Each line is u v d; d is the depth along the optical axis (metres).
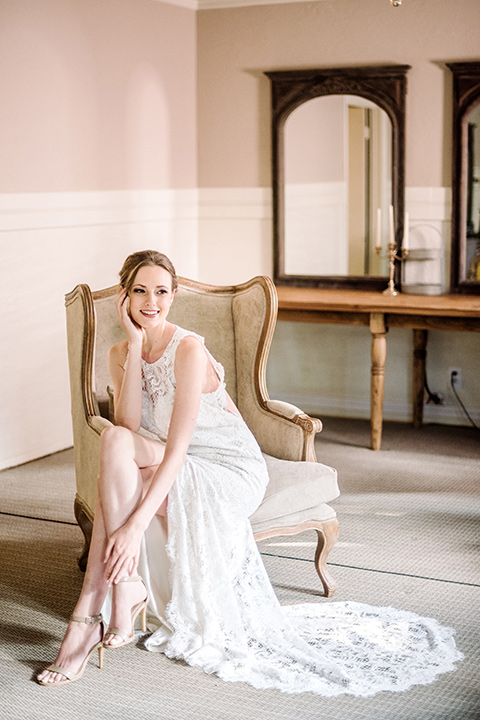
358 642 2.63
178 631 2.59
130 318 2.77
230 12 5.45
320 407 5.63
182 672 2.51
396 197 5.13
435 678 2.45
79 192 4.78
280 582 3.11
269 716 2.28
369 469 4.43
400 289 5.17
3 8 4.20
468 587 3.06
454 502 3.94
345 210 5.28
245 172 5.58
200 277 5.82
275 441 3.12
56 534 3.59
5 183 4.32
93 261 4.94
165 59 5.34
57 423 4.80
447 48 4.94
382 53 5.10
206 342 3.44
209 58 5.56
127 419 2.79
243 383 3.34
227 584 2.61
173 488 2.63
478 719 2.25
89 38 4.75
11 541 3.52
